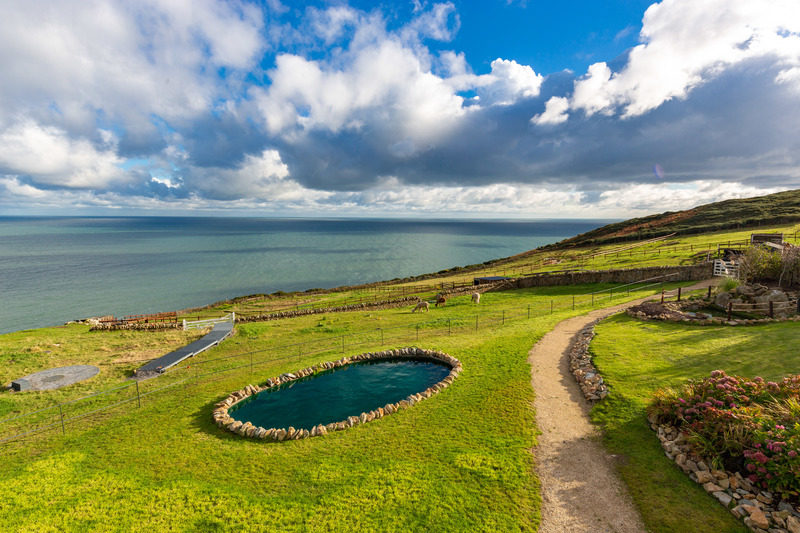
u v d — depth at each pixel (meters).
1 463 16.48
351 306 50.75
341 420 19.30
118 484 14.12
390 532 11.14
